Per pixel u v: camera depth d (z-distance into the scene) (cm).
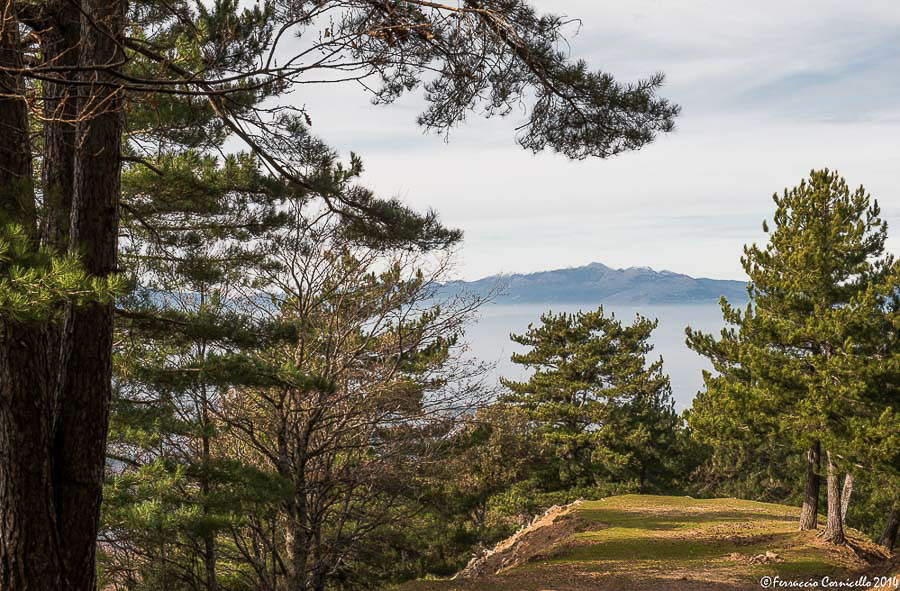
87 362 808
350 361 1714
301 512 1644
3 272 540
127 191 1131
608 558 2027
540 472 3947
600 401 4006
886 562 1764
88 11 714
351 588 1969
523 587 1692
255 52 705
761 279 2219
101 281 539
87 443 805
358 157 1052
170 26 905
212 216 1208
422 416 1759
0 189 667
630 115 929
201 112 977
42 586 755
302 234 1383
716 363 2375
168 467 1232
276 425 1719
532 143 977
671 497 3319
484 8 686
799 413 1988
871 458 1808
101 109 772
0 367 746
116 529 1154
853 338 1977
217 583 1650
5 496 746
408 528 1992
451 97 861
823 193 2147
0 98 699
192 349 1366
